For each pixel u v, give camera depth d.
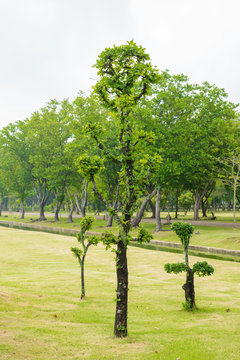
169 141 39.69
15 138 68.44
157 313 10.27
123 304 8.14
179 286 14.38
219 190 68.62
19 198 83.56
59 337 7.75
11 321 8.72
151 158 9.36
